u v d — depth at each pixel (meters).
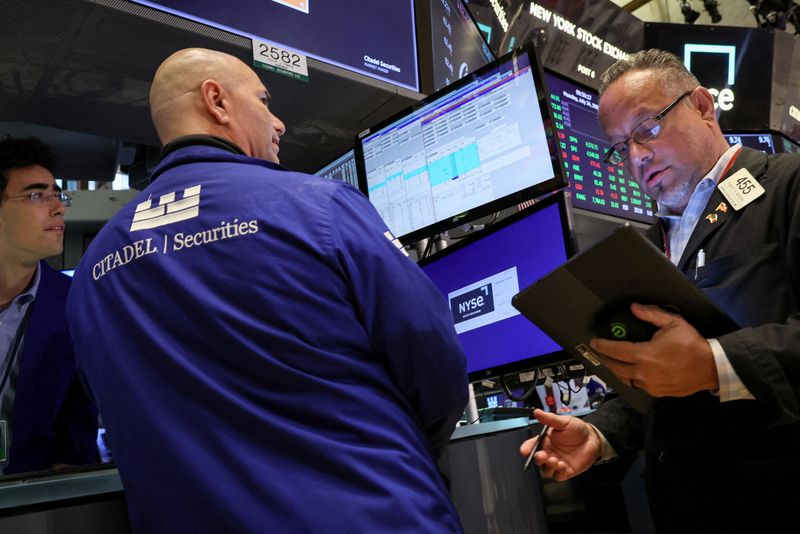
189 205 0.90
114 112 1.68
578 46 2.91
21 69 1.46
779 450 1.08
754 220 1.18
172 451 0.77
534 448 1.21
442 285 1.66
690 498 1.15
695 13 4.52
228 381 0.79
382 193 1.77
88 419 1.51
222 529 0.73
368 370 0.84
